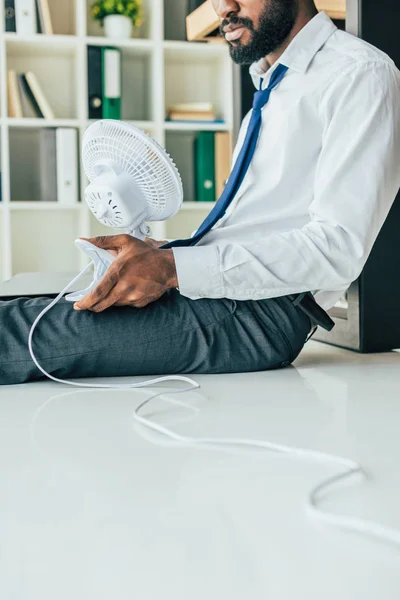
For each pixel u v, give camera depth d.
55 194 4.36
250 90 3.05
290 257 1.71
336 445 1.21
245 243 1.74
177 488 1.01
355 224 1.72
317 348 2.36
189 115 4.51
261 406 1.49
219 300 1.83
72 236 4.67
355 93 1.77
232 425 1.34
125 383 1.76
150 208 1.82
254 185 1.91
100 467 1.10
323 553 0.79
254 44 1.98
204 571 0.75
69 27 4.57
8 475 1.07
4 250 4.30
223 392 1.63
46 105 4.30
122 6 4.39
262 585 0.71
